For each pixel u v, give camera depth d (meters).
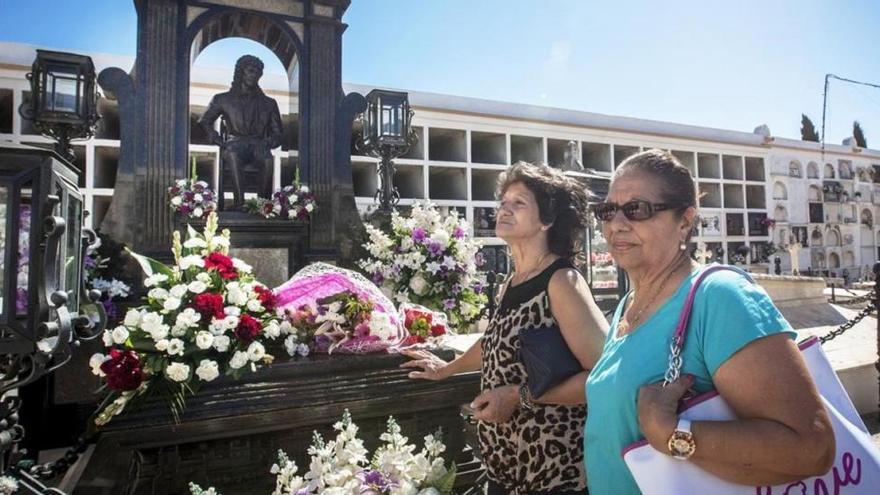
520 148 17.30
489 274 4.19
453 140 16.06
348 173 4.88
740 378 0.87
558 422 1.46
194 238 2.37
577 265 1.72
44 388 3.33
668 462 0.90
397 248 3.94
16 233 1.24
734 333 0.89
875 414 3.46
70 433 3.38
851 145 25.59
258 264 4.39
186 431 1.84
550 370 1.38
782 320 0.90
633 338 1.07
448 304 3.76
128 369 1.77
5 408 1.31
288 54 5.09
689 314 0.98
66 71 3.97
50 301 1.25
